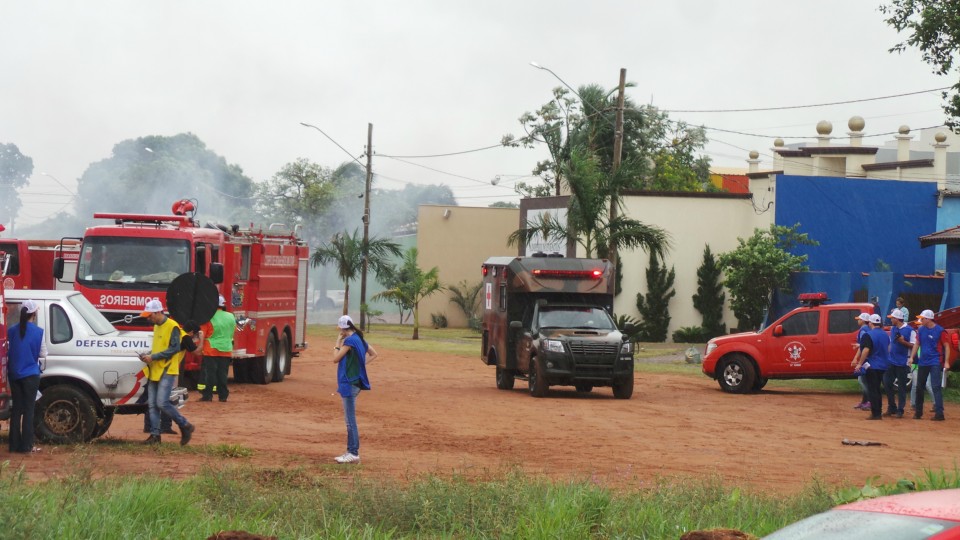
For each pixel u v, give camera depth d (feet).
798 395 86.89
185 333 52.90
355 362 45.96
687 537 24.40
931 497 16.19
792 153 188.03
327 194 291.99
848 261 157.07
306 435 55.31
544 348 80.12
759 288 145.79
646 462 48.47
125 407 50.06
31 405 45.44
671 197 163.12
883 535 14.71
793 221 156.15
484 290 95.71
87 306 51.57
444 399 77.20
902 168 177.37
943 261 159.02
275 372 89.71
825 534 15.31
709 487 36.14
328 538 28.45
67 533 25.79
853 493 34.32
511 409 71.15
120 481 34.63
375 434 56.34
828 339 87.10
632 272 164.14
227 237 79.61
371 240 185.47
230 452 47.16
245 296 82.48
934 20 85.35
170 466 42.78
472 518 30.50
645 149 201.46
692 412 71.97
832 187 156.87
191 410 65.57
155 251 75.36
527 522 30.17
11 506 26.53
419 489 33.14
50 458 44.24
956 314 92.32
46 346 48.70
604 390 90.94
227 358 71.15
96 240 75.77
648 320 162.71
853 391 90.48
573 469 45.65
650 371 111.04
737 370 88.28
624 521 30.66
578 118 198.80
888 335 71.26
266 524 29.09
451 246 212.84
